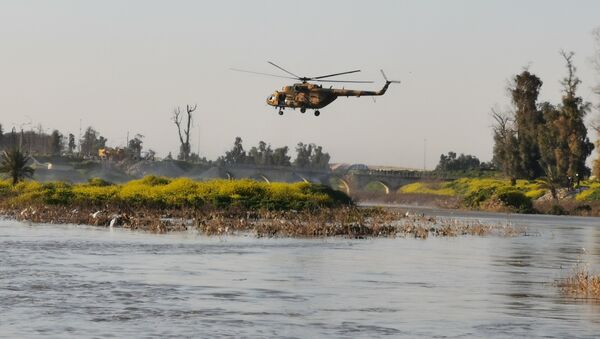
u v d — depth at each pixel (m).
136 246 97.19
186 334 47.91
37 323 50.09
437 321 52.84
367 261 86.50
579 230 169.00
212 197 175.25
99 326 49.56
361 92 150.62
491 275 77.00
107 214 149.75
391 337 48.06
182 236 113.50
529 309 57.62
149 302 57.75
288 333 48.66
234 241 107.19
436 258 92.12
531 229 167.38
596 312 56.56
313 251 96.19
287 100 152.62
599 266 87.19
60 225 132.50
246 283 67.81
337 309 56.41
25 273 71.19
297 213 165.38
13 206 171.25
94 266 77.06
